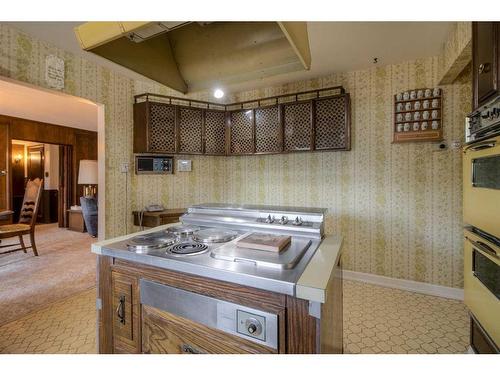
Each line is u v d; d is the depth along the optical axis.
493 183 1.30
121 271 1.24
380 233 2.88
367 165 2.93
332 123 2.89
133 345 1.20
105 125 2.86
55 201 7.02
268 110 3.19
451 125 2.55
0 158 4.76
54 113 4.63
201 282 1.04
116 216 2.97
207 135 3.32
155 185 3.30
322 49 2.48
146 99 3.10
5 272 3.21
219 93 2.55
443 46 2.41
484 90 1.40
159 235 1.45
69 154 6.10
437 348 1.80
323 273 0.94
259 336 0.92
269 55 1.50
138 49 1.47
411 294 2.66
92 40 1.18
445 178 2.59
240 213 1.66
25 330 2.02
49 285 2.84
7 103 4.01
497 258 1.24
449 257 2.60
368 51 2.52
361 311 2.31
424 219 2.69
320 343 0.84
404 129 2.66
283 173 3.41
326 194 3.15
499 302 1.26
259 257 1.06
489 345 1.39
